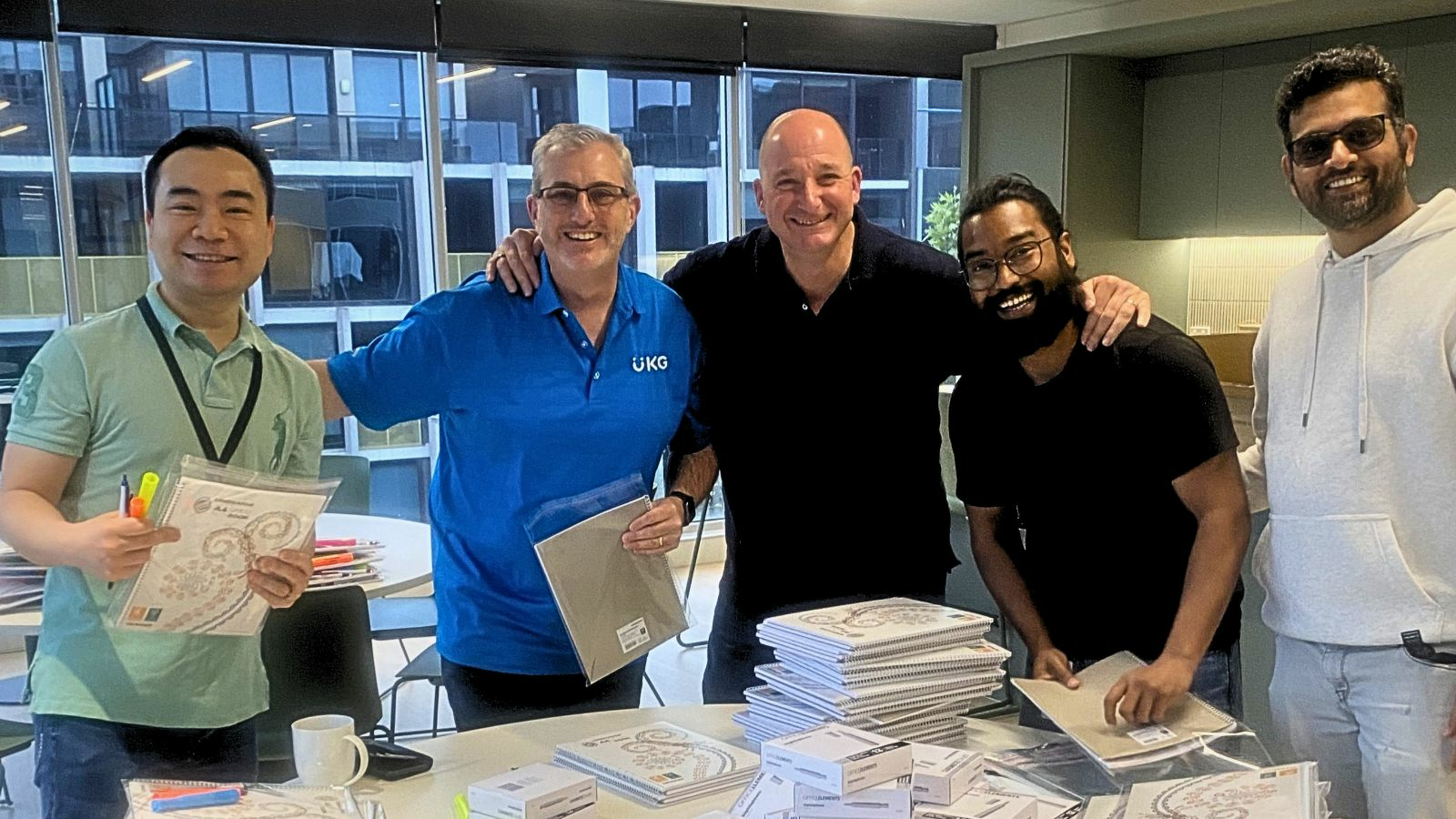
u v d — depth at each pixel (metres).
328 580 2.83
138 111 4.69
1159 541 2.00
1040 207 1.98
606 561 2.10
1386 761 1.87
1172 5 5.41
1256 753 1.69
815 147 2.25
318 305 5.27
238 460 1.77
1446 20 4.40
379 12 4.77
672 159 5.87
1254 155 5.15
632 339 2.26
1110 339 1.91
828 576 2.43
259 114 4.94
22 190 4.52
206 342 1.75
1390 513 1.85
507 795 1.53
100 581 1.71
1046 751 1.81
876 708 1.77
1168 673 1.79
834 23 5.80
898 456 2.42
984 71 5.93
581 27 5.17
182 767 1.77
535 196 2.17
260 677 1.88
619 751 1.82
